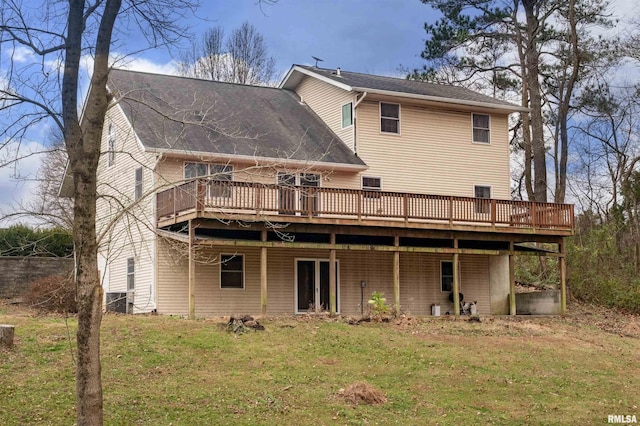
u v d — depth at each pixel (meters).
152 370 15.35
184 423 12.52
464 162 28.69
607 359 19.75
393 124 27.58
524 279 34.44
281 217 21.72
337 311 25.75
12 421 11.95
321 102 28.91
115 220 9.86
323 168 25.42
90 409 9.50
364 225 23.20
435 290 27.77
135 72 27.59
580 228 40.03
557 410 14.91
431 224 24.25
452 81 37.34
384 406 14.32
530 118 36.28
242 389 14.57
